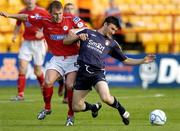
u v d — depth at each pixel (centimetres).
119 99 4891
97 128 3238
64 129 3197
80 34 3225
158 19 7150
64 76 3525
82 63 3238
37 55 5038
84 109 3366
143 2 7494
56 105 4472
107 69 6047
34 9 4719
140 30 6481
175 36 6912
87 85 3262
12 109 4206
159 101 4734
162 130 3148
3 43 6512
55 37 3494
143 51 6912
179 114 3941
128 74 6047
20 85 4881
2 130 3164
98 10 7106
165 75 6034
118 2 7419
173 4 7544
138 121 3584
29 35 4994
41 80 5081
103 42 3256
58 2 3481
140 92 5559
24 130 3164
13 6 6762
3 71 6006
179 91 5719
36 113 3988
